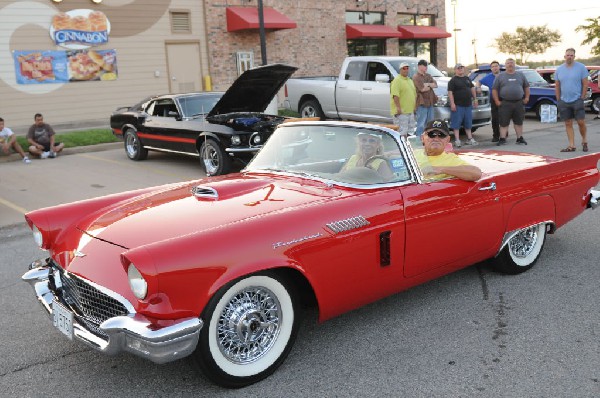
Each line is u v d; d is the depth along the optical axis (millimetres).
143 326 2836
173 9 18094
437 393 3104
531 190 4645
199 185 3984
